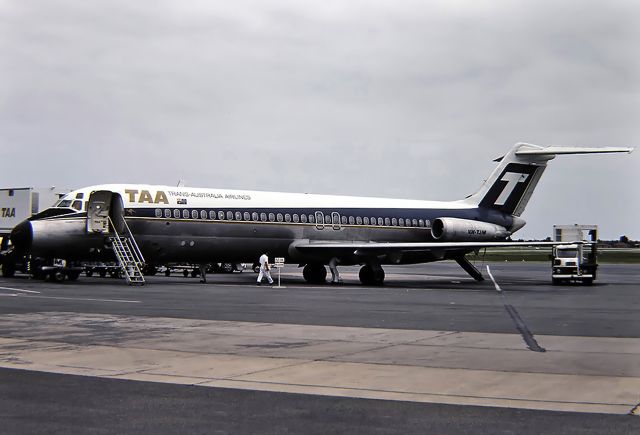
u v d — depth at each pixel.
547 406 9.91
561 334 17.83
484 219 49.31
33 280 42.69
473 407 9.84
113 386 11.07
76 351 14.38
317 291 35.12
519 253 182.62
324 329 18.47
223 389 10.91
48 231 36.25
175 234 38.41
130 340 16.02
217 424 8.84
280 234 41.97
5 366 12.71
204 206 39.44
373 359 13.69
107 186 37.69
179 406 9.77
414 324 19.94
